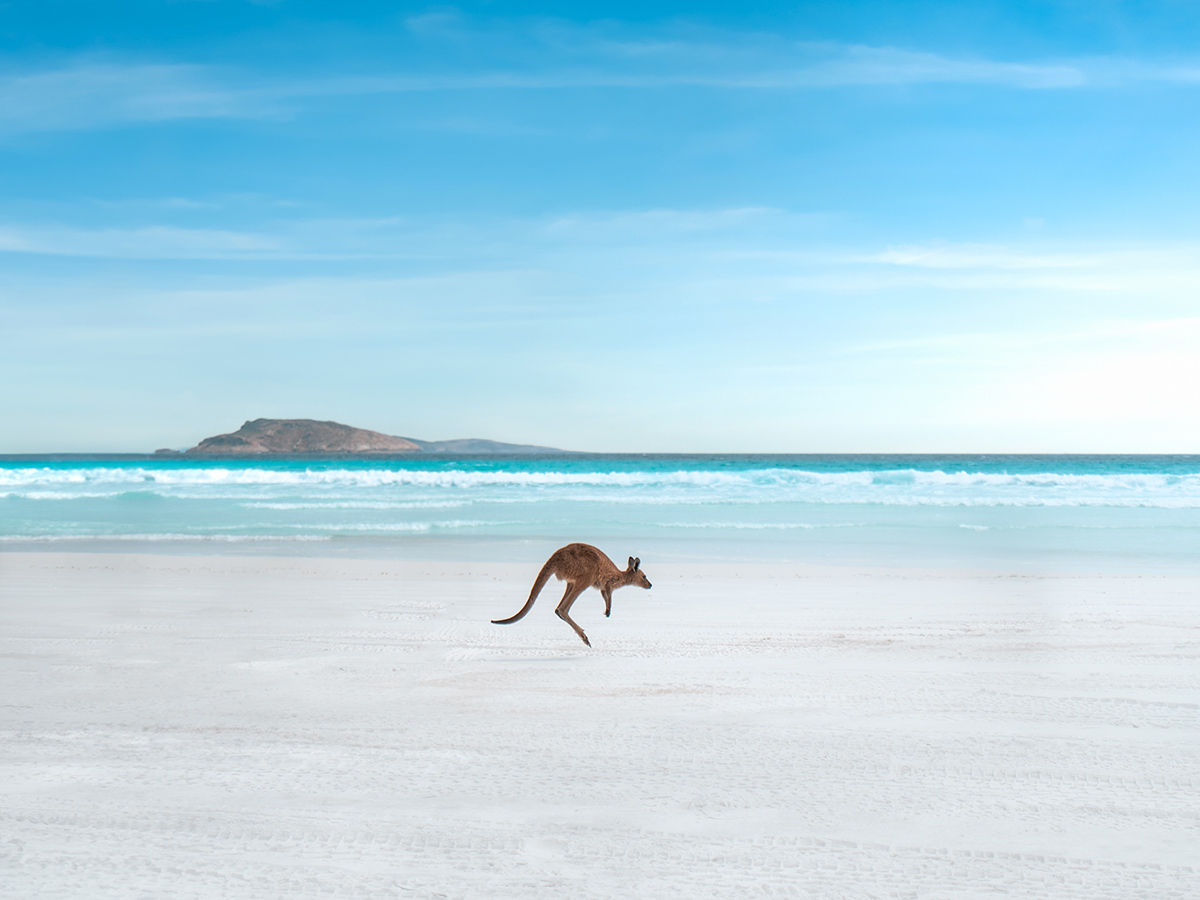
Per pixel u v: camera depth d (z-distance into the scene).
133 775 3.96
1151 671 6.12
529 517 20.34
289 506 22.69
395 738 4.54
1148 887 2.96
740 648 7.00
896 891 2.91
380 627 7.93
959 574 12.03
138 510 21.81
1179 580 11.36
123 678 5.85
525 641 7.29
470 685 5.70
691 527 18.34
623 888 2.92
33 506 22.70
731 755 4.30
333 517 20.38
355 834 3.34
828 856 3.18
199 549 14.90
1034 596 10.05
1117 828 3.45
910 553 14.51
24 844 3.23
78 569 12.23
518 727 4.75
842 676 5.98
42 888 2.89
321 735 4.57
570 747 4.41
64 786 3.81
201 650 6.82
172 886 2.91
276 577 11.52
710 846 3.26
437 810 3.58
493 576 11.71
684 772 4.05
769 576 11.88
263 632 7.63
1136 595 10.10
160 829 3.37
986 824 3.48
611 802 3.69
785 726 4.80
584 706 5.19
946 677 5.94
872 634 7.65
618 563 13.31
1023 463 66.88
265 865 3.07
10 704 5.15
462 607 9.16
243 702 5.23
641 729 4.72
